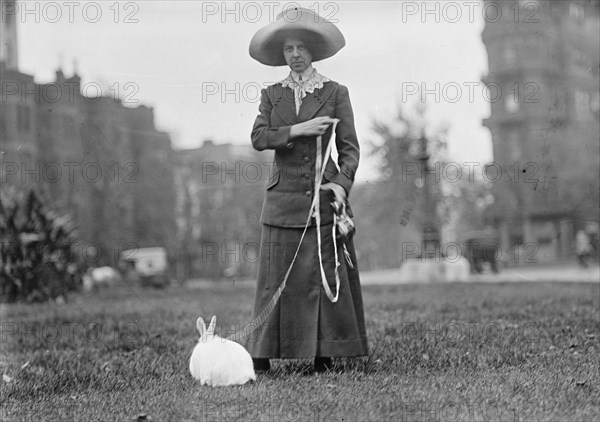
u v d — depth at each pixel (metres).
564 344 7.07
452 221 33.91
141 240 36.62
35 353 7.93
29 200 16.81
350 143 6.13
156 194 36.62
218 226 35.28
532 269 32.06
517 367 5.95
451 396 4.87
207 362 5.61
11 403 5.32
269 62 6.45
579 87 37.62
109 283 28.36
